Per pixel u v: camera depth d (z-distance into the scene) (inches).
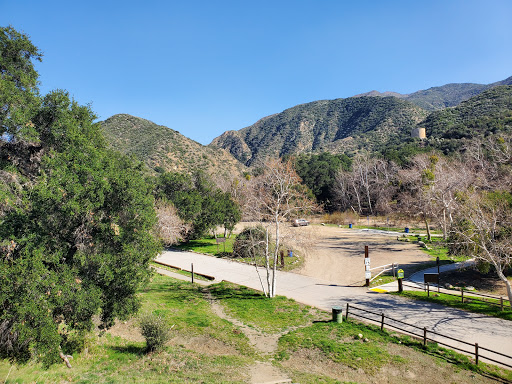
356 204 2760.8
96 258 465.7
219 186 2415.1
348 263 1152.8
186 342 558.9
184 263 1229.1
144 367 438.0
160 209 1396.4
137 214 529.3
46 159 477.7
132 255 491.8
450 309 676.1
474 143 2059.5
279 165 996.6
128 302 505.7
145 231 529.0
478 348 483.5
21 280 382.3
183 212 1512.1
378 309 692.1
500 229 761.6
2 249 442.6
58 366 432.1
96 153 521.3
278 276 1006.4
